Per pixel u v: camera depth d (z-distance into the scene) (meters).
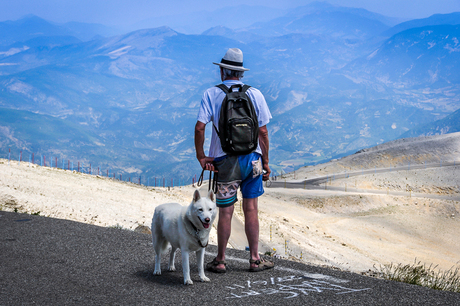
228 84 5.33
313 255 29.91
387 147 138.50
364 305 3.91
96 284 4.55
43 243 6.47
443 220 70.00
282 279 4.93
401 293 4.31
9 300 3.92
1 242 6.43
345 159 130.38
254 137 5.05
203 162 5.23
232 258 6.26
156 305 3.88
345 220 64.38
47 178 31.33
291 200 74.19
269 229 35.75
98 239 6.94
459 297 4.19
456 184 96.62
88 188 31.48
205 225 4.45
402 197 81.44
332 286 4.59
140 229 12.03
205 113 5.19
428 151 126.19
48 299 3.99
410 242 56.44
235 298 4.12
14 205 15.22
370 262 34.31
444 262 45.41
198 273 5.06
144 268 5.36
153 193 38.78
